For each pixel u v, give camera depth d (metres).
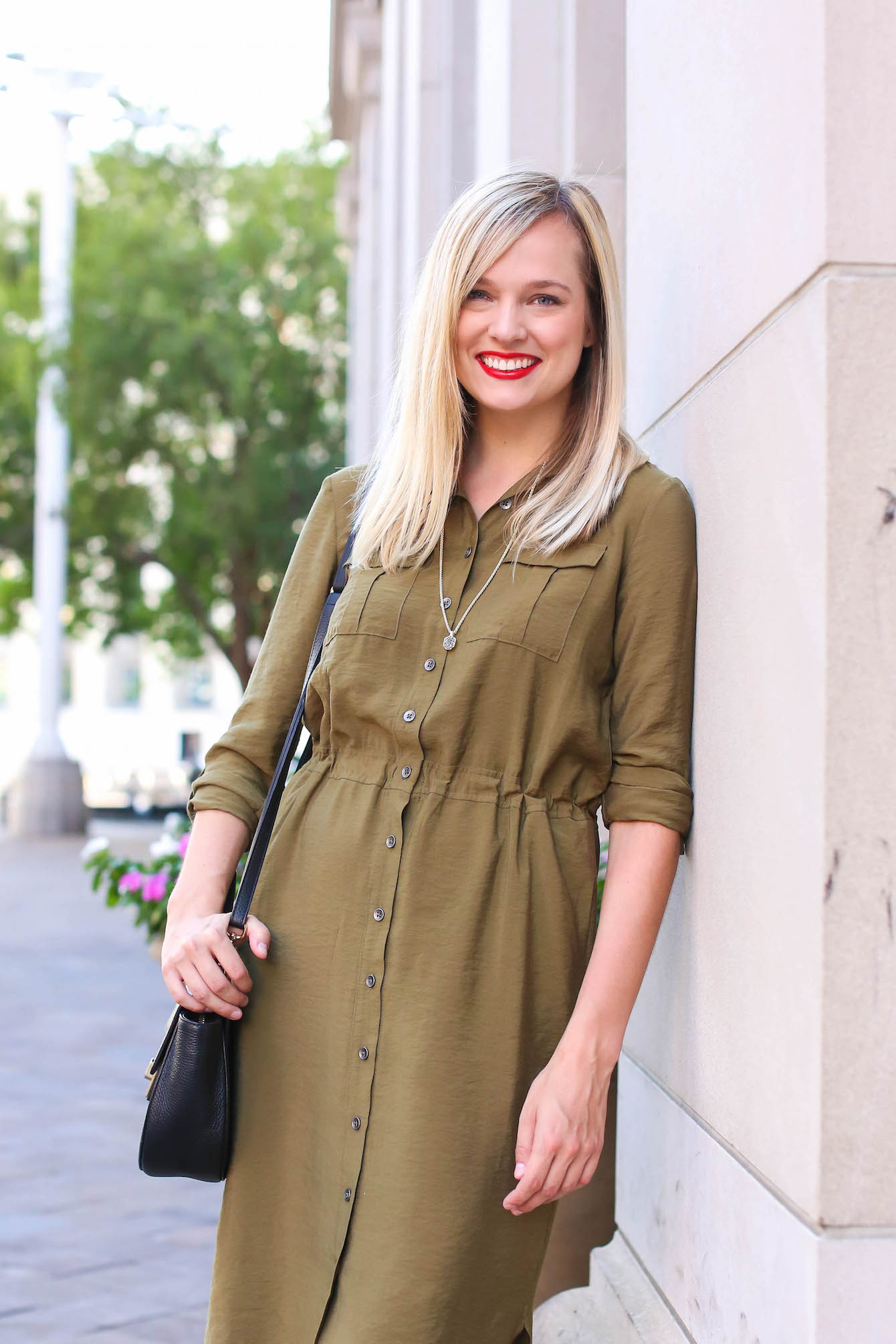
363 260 11.77
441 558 1.81
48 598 18.53
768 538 1.51
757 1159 1.54
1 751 35.69
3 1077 5.89
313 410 18.06
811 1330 1.35
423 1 5.64
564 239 1.82
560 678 1.73
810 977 1.37
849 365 1.35
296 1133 1.76
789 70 1.45
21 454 20.45
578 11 3.35
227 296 17.52
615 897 1.70
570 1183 1.60
